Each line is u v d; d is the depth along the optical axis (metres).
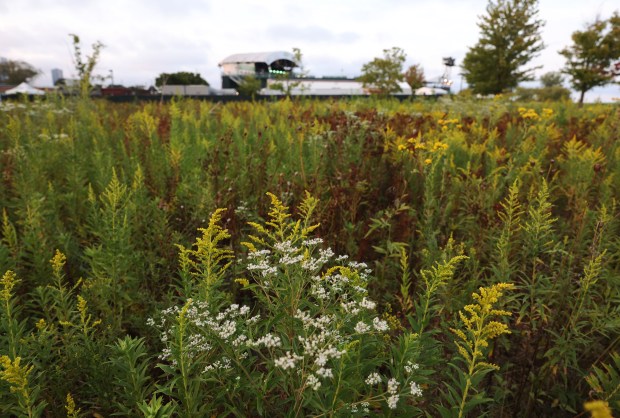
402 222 3.76
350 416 1.71
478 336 1.78
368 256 3.75
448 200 4.20
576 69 25.56
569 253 3.07
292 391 1.88
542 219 2.74
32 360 2.04
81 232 3.88
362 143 5.45
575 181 4.66
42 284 2.96
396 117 8.07
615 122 6.71
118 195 3.17
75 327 2.25
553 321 2.68
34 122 8.33
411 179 4.83
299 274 2.07
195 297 2.29
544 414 2.59
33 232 3.18
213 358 2.01
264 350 2.61
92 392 2.15
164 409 1.60
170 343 1.82
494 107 9.27
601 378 2.08
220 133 7.34
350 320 2.05
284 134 6.94
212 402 1.87
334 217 3.95
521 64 27.28
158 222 3.70
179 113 9.06
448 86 77.50
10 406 1.74
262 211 4.12
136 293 2.90
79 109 9.86
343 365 1.66
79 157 5.39
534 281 2.81
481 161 5.55
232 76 82.69
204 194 4.21
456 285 2.97
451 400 1.92
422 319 2.16
